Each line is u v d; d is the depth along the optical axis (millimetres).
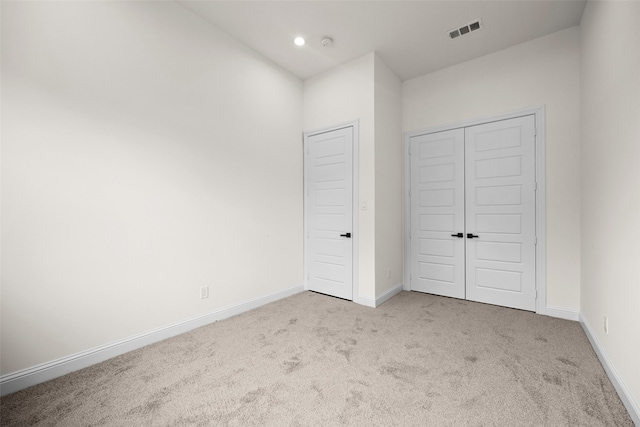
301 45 3170
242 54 3119
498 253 3262
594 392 1672
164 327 2432
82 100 1985
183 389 1729
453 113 3555
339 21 2791
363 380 1812
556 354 2125
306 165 3904
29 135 1768
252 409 1551
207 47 2777
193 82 2660
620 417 1470
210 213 2791
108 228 2111
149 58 2350
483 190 3354
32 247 1780
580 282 2758
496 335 2471
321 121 3748
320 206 3775
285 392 1696
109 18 2121
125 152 2203
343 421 1458
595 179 2242
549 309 2938
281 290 3568
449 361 2037
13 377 1708
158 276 2400
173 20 2514
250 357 2109
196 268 2674
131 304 2236
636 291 1464
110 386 1763
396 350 2209
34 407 1573
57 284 1877
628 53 1598
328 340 2391
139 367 1977
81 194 1979
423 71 3709
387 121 3584
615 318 1757
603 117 2049
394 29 2900
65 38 1910
